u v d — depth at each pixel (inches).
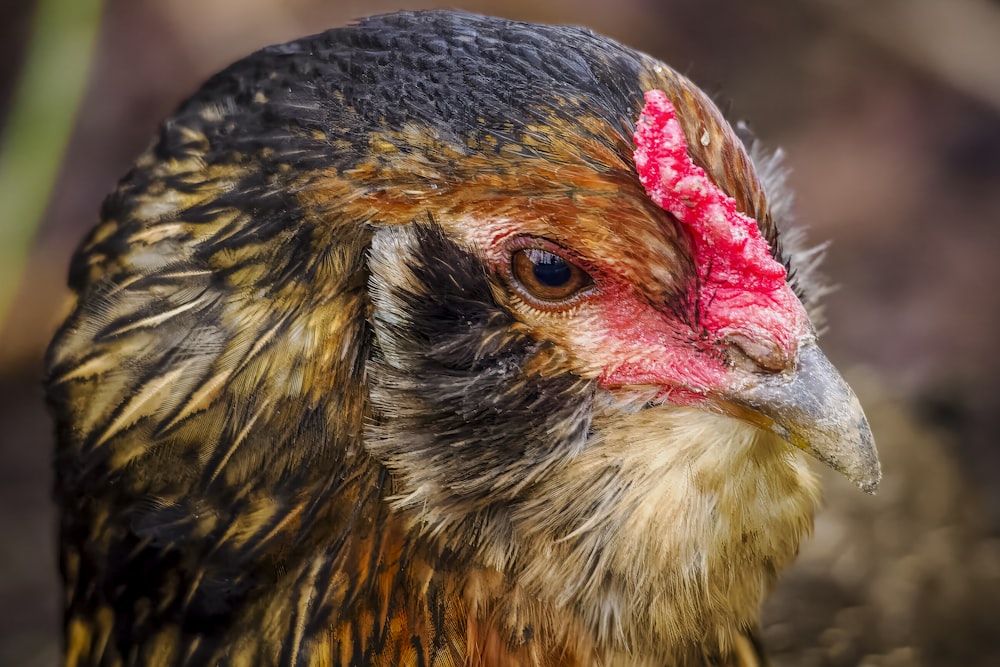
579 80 38.1
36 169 40.4
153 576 38.4
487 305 38.2
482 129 37.9
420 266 38.1
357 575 38.4
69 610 39.0
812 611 42.1
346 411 38.2
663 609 38.5
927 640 42.2
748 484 38.5
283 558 38.3
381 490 38.3
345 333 38.1
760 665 39.5
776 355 38.3
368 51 38.2
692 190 38.1
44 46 40.4
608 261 38.2
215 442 38.2
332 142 38.0
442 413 38.2
